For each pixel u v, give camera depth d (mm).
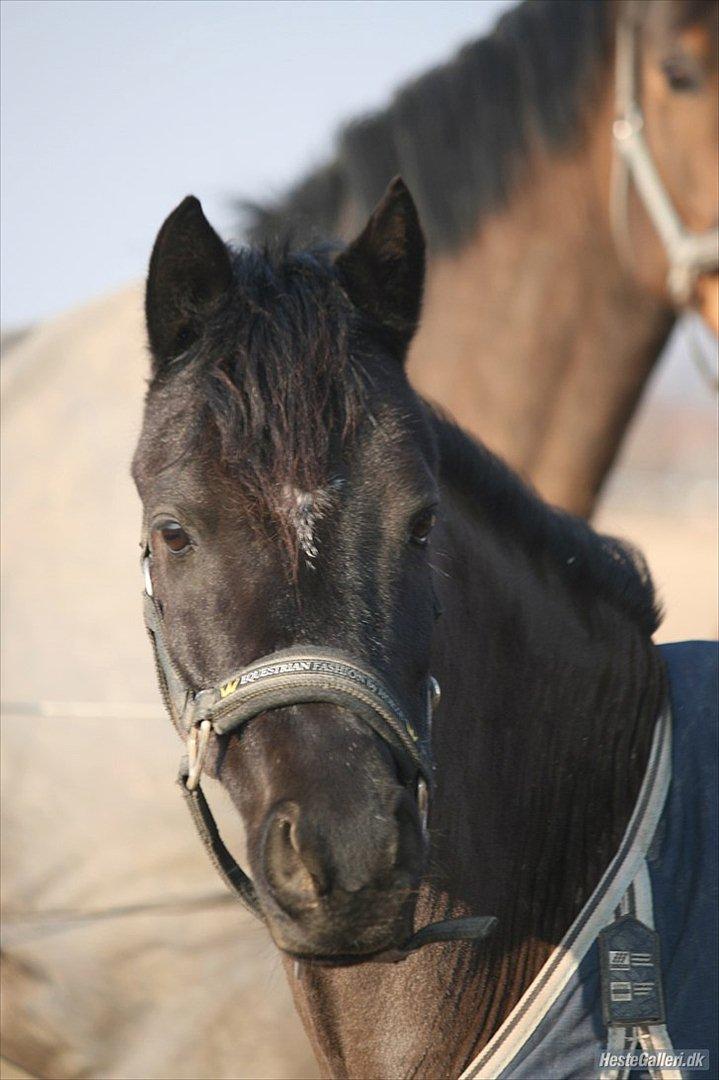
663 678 3986
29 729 5309
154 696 5211
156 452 3322
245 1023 4934
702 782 3625
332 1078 3727
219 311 3396
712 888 3467
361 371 3314
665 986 3432
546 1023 3414
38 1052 5090
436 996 3590
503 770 3779
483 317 6457
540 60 6297
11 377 6301
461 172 6398
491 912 3664
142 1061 4957
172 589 3289
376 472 3219
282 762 3014
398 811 2949
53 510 5680
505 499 4031
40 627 5438
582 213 6352
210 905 5012
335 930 2859
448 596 3725
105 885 5109
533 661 3887
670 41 6047
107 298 6473
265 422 3105
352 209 6363
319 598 3133
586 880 3734
